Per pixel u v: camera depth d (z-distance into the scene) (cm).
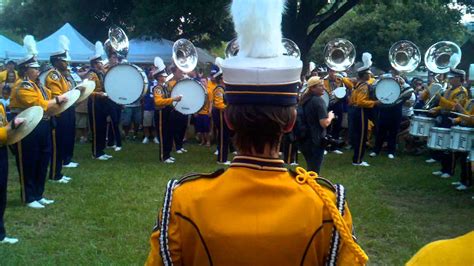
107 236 554
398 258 507
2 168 502
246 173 156
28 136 636
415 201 737
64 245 521
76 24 2419
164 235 156
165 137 1001
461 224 627
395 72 1245
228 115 161
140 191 749
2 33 3275
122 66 930
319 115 618
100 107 995
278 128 158
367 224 616
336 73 1223
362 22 2802
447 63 1163
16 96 619
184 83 994
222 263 150
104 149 1112
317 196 156
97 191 742
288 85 158
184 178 164
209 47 2384
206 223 151
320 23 2188
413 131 886
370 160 1066
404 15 2819
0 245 512
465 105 820
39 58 1691
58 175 796
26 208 648
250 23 156
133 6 2252
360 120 991
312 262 152
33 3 2725
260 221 150
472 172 821
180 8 1895
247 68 155
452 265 129
